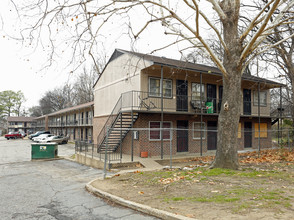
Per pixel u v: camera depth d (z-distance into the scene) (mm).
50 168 14078
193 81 18734
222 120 9836
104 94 21547
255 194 5805
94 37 7605
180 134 17469
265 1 15711
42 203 6465
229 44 9969
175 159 14109
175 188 6859
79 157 16719
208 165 11242
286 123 22641
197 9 7469
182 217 4430
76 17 7168
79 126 36031
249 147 21406
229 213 4508
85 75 41062
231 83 9758
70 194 7430
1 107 88938
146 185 7523
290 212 4453
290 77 18500
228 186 6762
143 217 4961
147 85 16422
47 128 54719
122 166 12469
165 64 14719
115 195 6473
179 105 17641
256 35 8422
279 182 7191
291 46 16906
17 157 20703
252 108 22219
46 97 71250
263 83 21125
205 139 18781
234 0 10055
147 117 16109
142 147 15586
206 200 5465
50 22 7055
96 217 5121
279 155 15375
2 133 81562
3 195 7504
